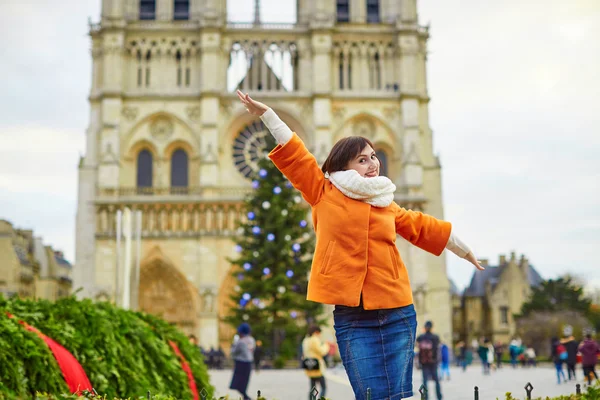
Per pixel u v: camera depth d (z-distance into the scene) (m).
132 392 15.88
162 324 20.78
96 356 15.27
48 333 14.61
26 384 12.23
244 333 32.78
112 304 18.36
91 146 104.44
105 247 100.50
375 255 9.14
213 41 105.94
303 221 80.62
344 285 9.01
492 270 155.62
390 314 9.13
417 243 9.90
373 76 108.56
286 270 79.81
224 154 106.31
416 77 107.94
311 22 107.00
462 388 44.53
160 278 102.12
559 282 136.12
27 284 135.12
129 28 106.31
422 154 107.62
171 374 18.38
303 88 107.38
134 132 104.94
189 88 106.31
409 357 9.17
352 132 107.12
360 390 8.98
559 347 50.06
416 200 103.31
